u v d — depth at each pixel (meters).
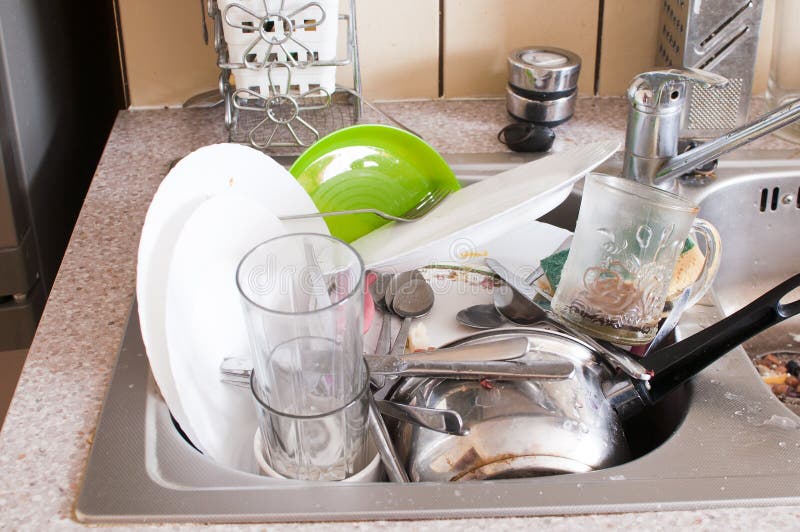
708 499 0.58
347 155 0.93
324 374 0.63
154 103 1.21
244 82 1.00
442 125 1.15
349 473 0.65
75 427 0.67
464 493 0.59
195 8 1.16
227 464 0.69
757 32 1.00
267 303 0.69
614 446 0.67
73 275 0.86
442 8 1.16
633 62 1.19
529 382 0.67
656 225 0.71
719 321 0.75
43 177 1.08
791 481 0.60
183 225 0.68
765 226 1.03
